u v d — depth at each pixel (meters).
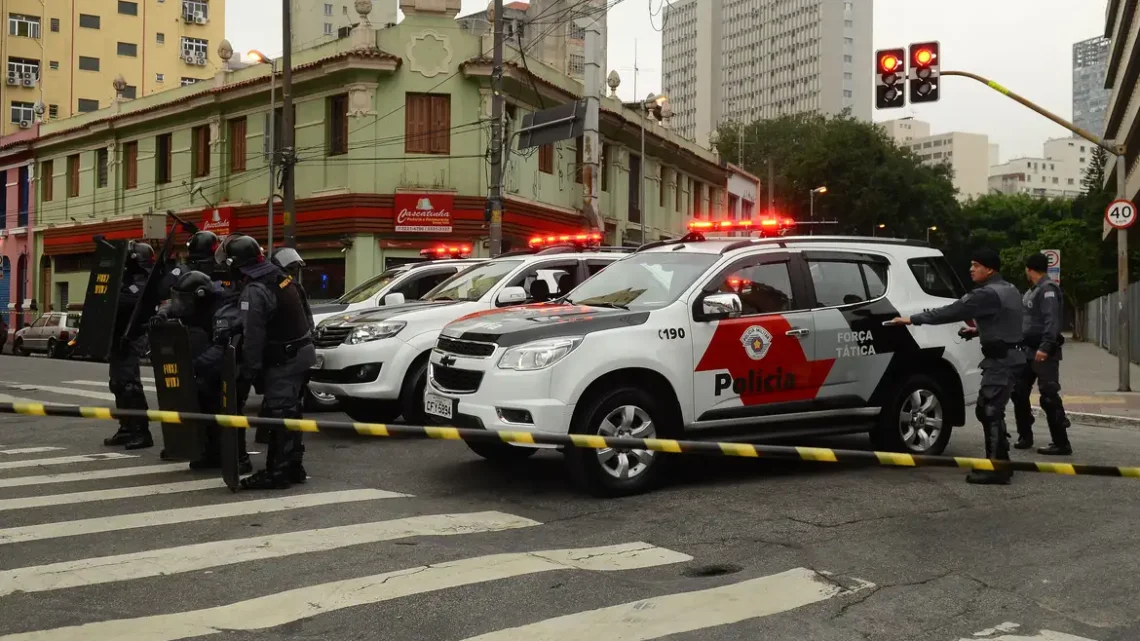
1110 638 4.12
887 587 4.76
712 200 45.25
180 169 32.03
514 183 28.03
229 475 6.79
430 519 6.03
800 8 140.12
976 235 80.00
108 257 8.63
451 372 7.05
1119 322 16.36
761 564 5.12
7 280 40.72
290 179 22.92
